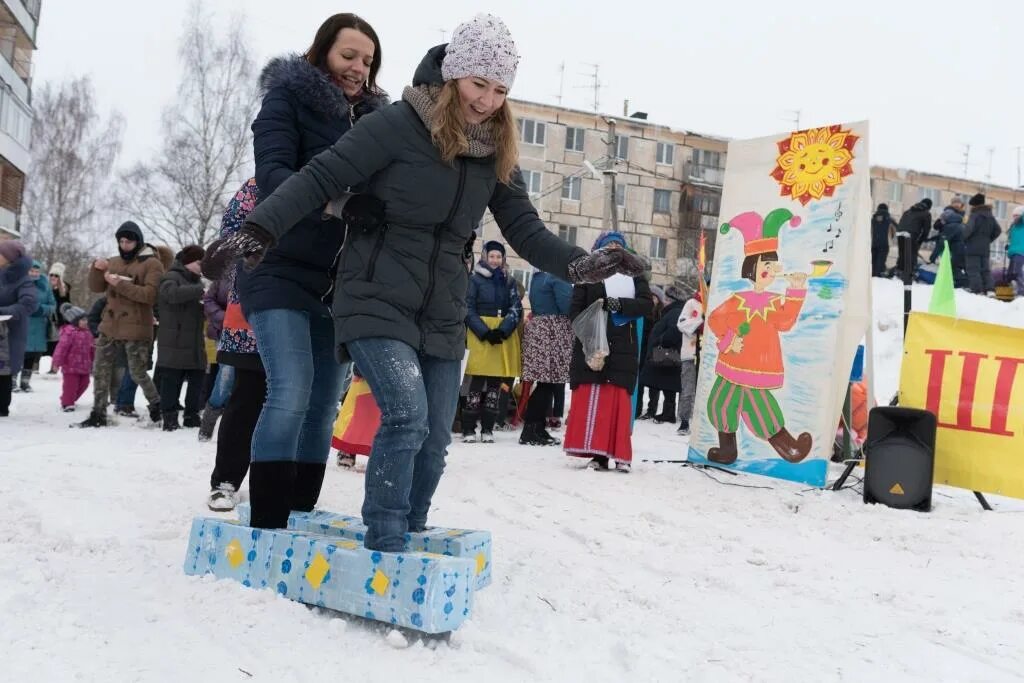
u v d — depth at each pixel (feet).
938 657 9.40
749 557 13.70
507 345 30.35
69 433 26.07
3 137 104.83
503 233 11.03
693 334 34.81
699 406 22.90
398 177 9.63
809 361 20.97
